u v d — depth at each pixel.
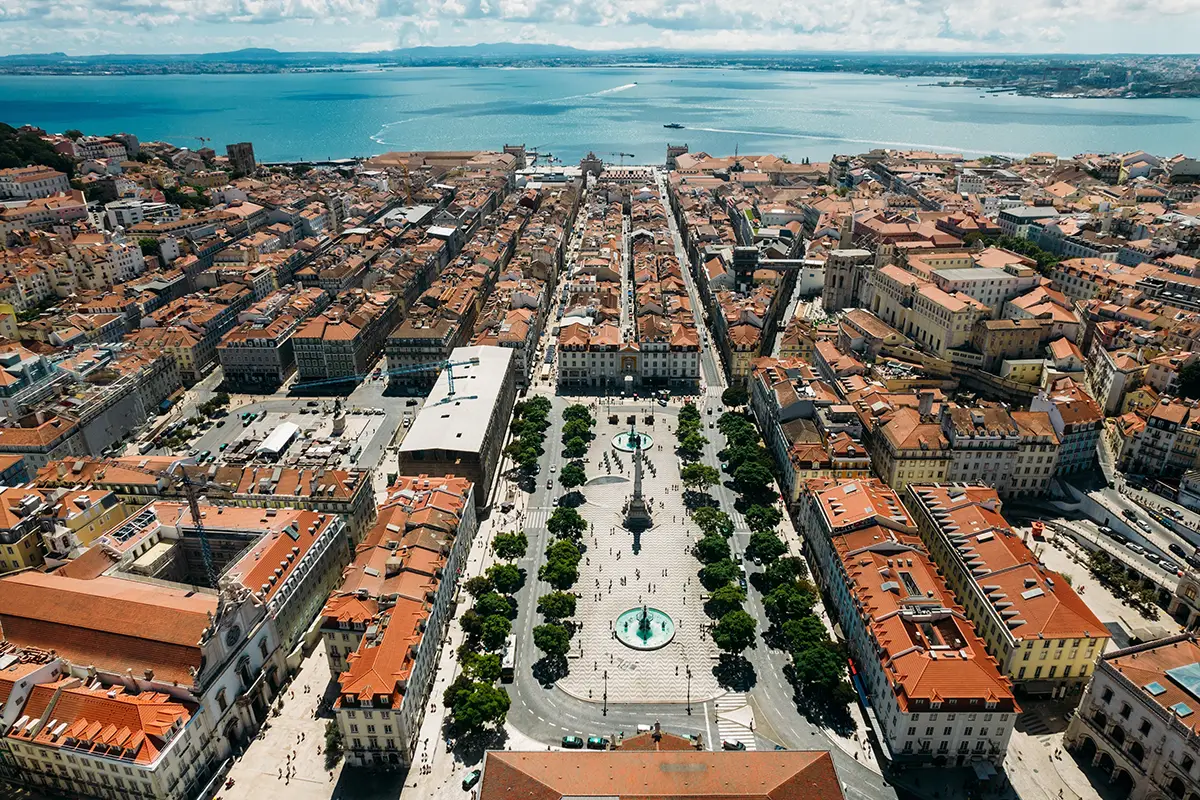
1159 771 196.50
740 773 187.00
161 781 195.38
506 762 191.00
